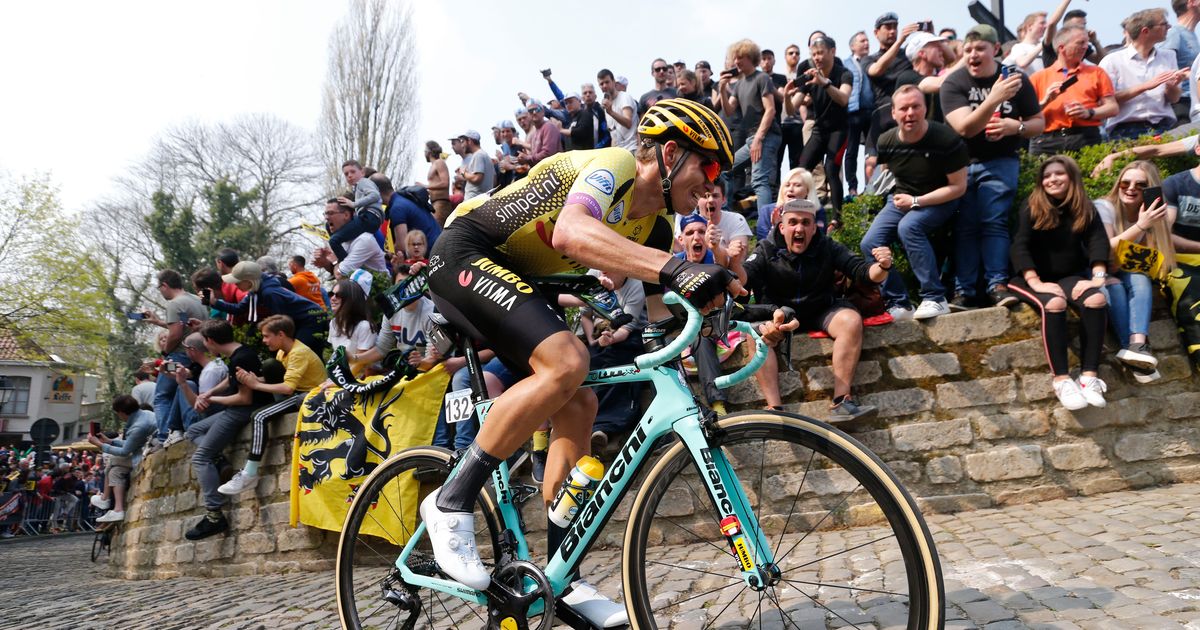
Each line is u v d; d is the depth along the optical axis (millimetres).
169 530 6406
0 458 19734
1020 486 4273
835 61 6926
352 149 25594
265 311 6742
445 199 7965
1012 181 4734
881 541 2992
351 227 7340
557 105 8867
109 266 33219
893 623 2303
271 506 5645
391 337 5418
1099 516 3609
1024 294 4395
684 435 2029
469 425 4785
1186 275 4293
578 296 2490
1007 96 4586
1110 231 4504
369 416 5141
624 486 2115
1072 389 4164
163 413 7418
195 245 34000
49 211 24219
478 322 2162
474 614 2982
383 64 25906
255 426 5641
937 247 5062
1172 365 4305
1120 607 2346
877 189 5598
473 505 2184
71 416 38562
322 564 5340
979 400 4395
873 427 4496
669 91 8320
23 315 24359
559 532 2240
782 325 2234
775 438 1939
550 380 2020
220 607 4332
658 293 2568
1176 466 4188
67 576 8055
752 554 1951
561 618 2219
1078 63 6070
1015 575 2803
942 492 4355
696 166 2135
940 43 6230
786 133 7512
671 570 3303
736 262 4633
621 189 2082
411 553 2516
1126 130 6480
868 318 4613
